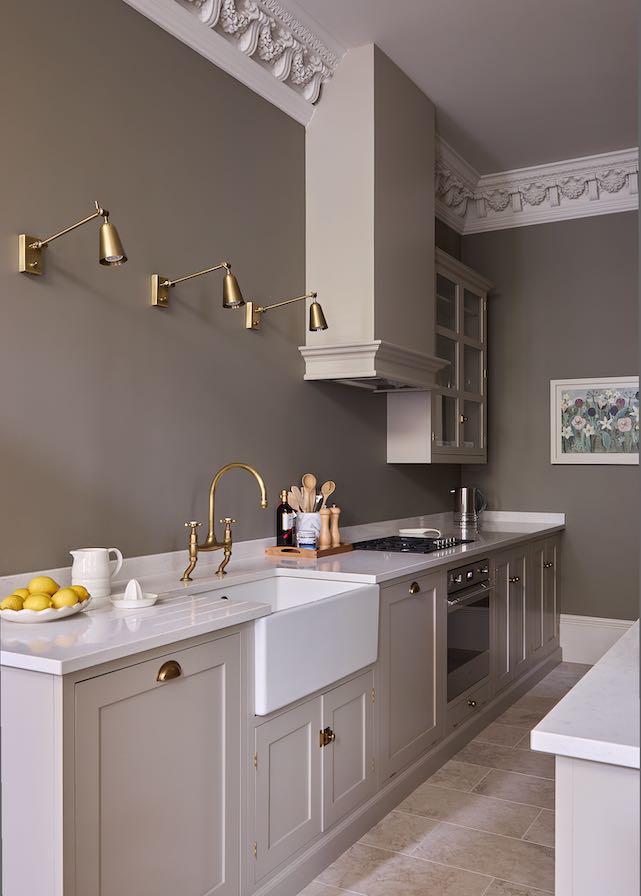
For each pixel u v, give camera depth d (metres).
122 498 2.56
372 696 2.78
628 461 4.87
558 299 5.11
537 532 4.47
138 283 2.64
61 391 2.34
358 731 2.69
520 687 4.29
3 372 2.16
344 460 3.91
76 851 1.59
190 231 2.89
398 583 2.96
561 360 5.09
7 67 2.19
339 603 2.49
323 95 3.59
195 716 1.95
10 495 2.18
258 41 3.15
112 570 2.51
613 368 4.94
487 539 3.99
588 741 1.11
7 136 2.18
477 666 3.73
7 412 2.17
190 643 1.92
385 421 4.35
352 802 2.66
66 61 2.38
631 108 4.18
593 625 4.98
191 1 2.84
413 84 3.84
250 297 3.21
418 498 4.74
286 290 3.45
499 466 5.27
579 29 3.39
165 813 1.85
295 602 2.93
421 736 3.16
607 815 1.12
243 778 2.12
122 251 2.01
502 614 4.06
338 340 3.50
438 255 4.23
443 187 4.85
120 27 2.59
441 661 3.34
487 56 3.62
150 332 2.69
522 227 5.22
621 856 1.11
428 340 3.94
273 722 2.24
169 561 2.74
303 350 3.50
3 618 1.93
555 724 1.17
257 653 2.16
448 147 4.64
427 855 2.58
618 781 1.11
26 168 2.24
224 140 3.08
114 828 1.70
